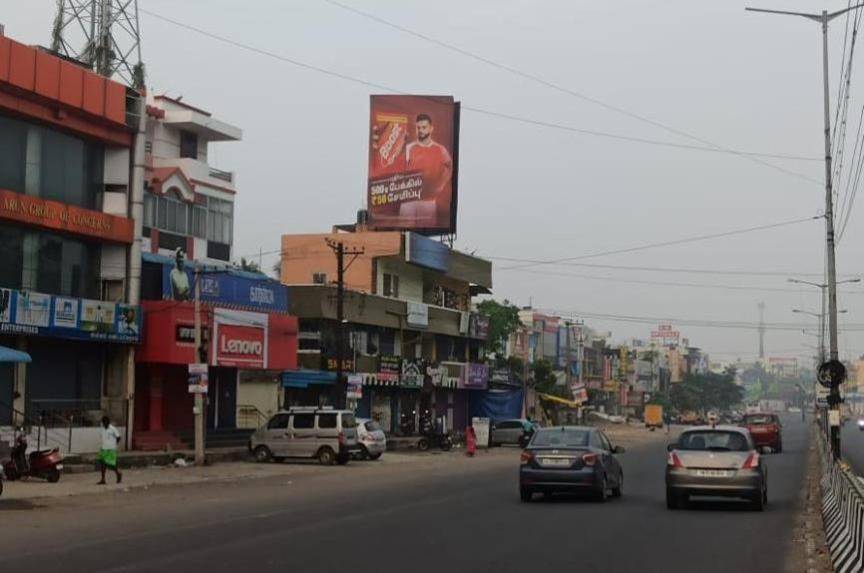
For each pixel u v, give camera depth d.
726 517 19.17
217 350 38.56
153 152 44.50
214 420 42.19
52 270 33.03
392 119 60.47
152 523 17.09
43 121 32.06
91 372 34.81
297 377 47.44
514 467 37.75
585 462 21.55
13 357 26.59
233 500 21.98
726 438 20.72
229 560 12.80
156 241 40.22
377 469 34.94
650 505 21.50
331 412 36.91
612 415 124.94
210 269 40.19
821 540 15.88
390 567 12.40
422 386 58.50
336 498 22.75
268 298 43.88
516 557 13.38
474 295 73.12
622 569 12.51
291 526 16.78
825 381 28.84
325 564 12.57
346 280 56.69
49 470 25.58
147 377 37.84
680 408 162.75
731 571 12.55
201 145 47.12
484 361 71.94
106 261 35.16
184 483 26.98
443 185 59.69
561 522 17.78
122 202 35.16
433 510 19.89
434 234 62.59
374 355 53.94
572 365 113.19
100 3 38.22
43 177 32.50
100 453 25.52
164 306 36.06
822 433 56.84
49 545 14.08
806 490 27.11
